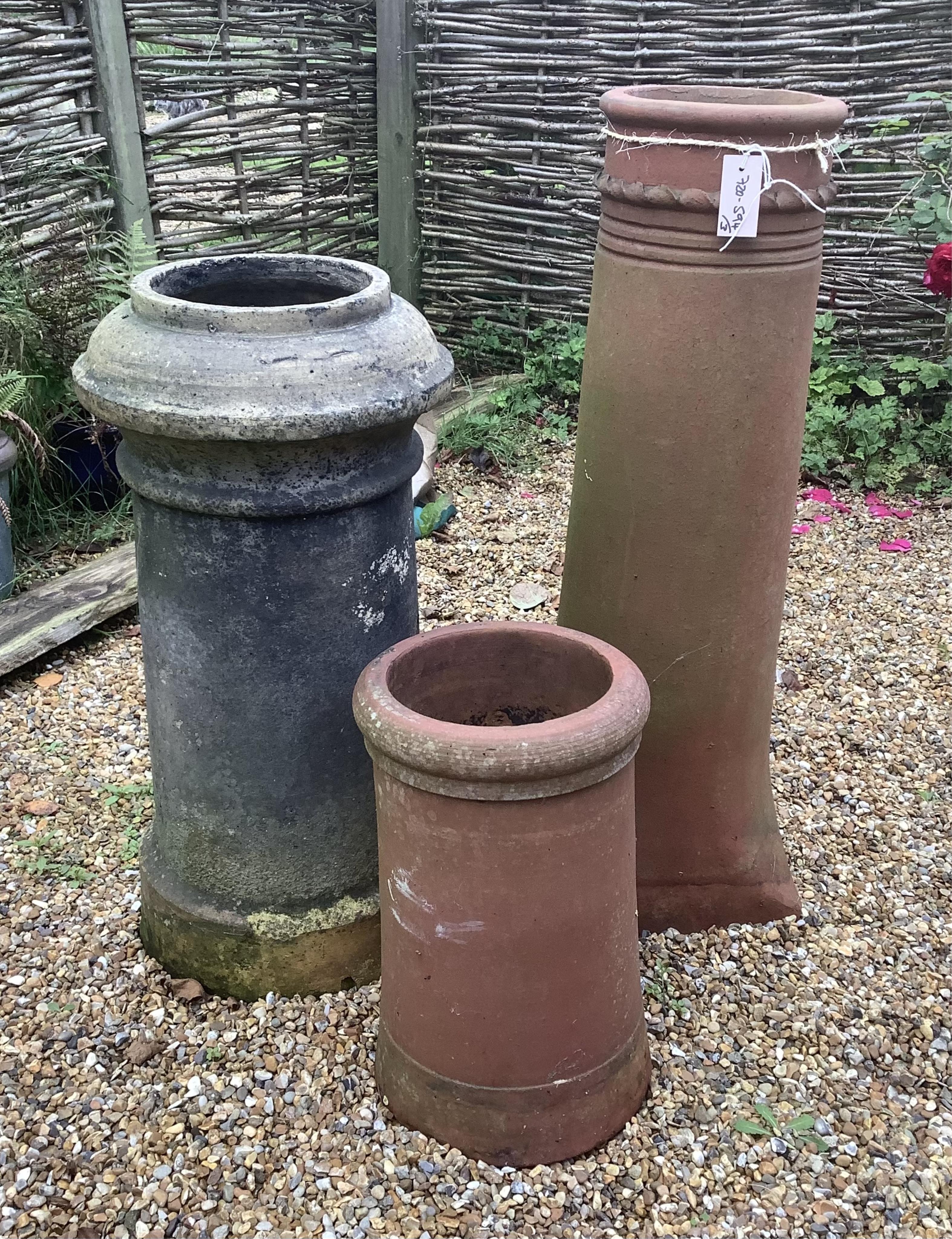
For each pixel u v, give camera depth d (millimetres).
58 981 2205
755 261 1859
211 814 2045
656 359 1940
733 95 2127
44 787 2807
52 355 3811
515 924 1673
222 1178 1817
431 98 4801
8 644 3195
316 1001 2143
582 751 1585
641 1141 1884
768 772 2404
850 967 2279
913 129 4223
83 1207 1770
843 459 4645
